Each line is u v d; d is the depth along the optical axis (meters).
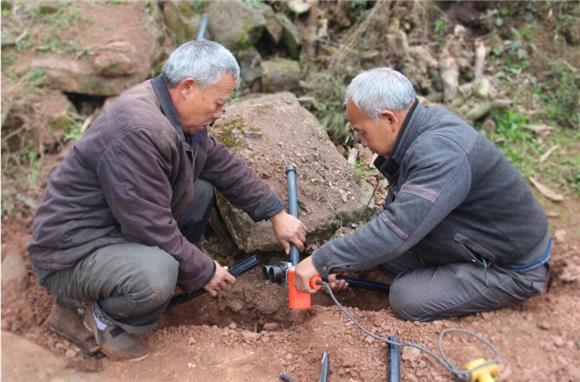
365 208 3.11
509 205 2.45
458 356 2.38
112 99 3.76
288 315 2.85
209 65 2.21
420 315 2.62
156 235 2.22
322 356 2.41
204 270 2.36
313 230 2.96
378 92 2.31
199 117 2.32
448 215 2.50
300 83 4.38
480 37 4.87
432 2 4.83
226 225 3.03
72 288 2.34
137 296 2.22
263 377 2.35
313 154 3.24
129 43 3.79
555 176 3.94
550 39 4.88
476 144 2.34
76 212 2.24
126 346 2.37
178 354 2.44
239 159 2.76
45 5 3.99
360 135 2.47
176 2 4.12
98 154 2.16
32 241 2.30
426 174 2.27
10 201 3.29
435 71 4.51
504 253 2.54
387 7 4.53
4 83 3.57
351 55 4.46
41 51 3.79
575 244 3.35
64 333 2.49
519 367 2.35
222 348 2.49
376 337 2.34
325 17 4.71
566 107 4.45
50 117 3.58
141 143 2.11
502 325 2.57
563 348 2.46
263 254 3.07
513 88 4.59
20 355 2.41
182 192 2.40
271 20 4.45
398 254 2.33
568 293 2.90
